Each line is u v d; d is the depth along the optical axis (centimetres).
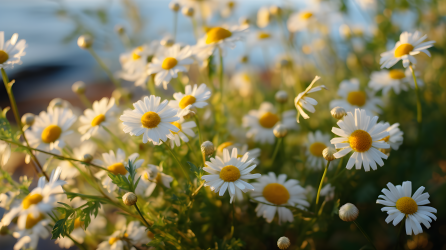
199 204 33
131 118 28
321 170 35
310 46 52
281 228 33
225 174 28
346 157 34
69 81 80
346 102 38
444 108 42
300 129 44
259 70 73
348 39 48
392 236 36
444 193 38
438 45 45
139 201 33
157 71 34
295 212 31
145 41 53
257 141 41
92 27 50
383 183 38
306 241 33
